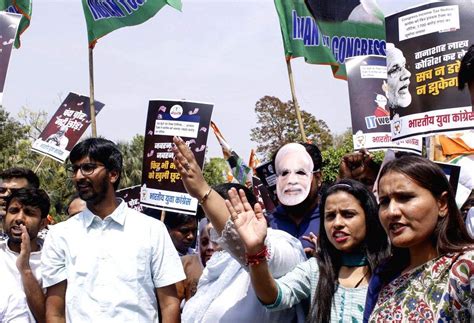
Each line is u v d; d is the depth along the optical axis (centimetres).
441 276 229
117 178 394
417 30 438
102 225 385
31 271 412
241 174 705
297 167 433
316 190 446
